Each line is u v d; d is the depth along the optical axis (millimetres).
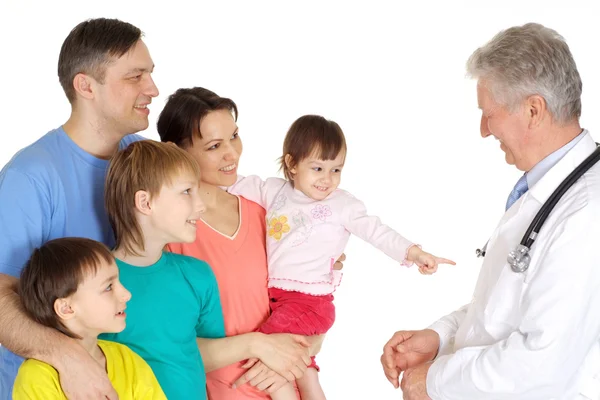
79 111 1923
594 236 1582
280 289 2240
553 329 1586
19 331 1635
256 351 1996
